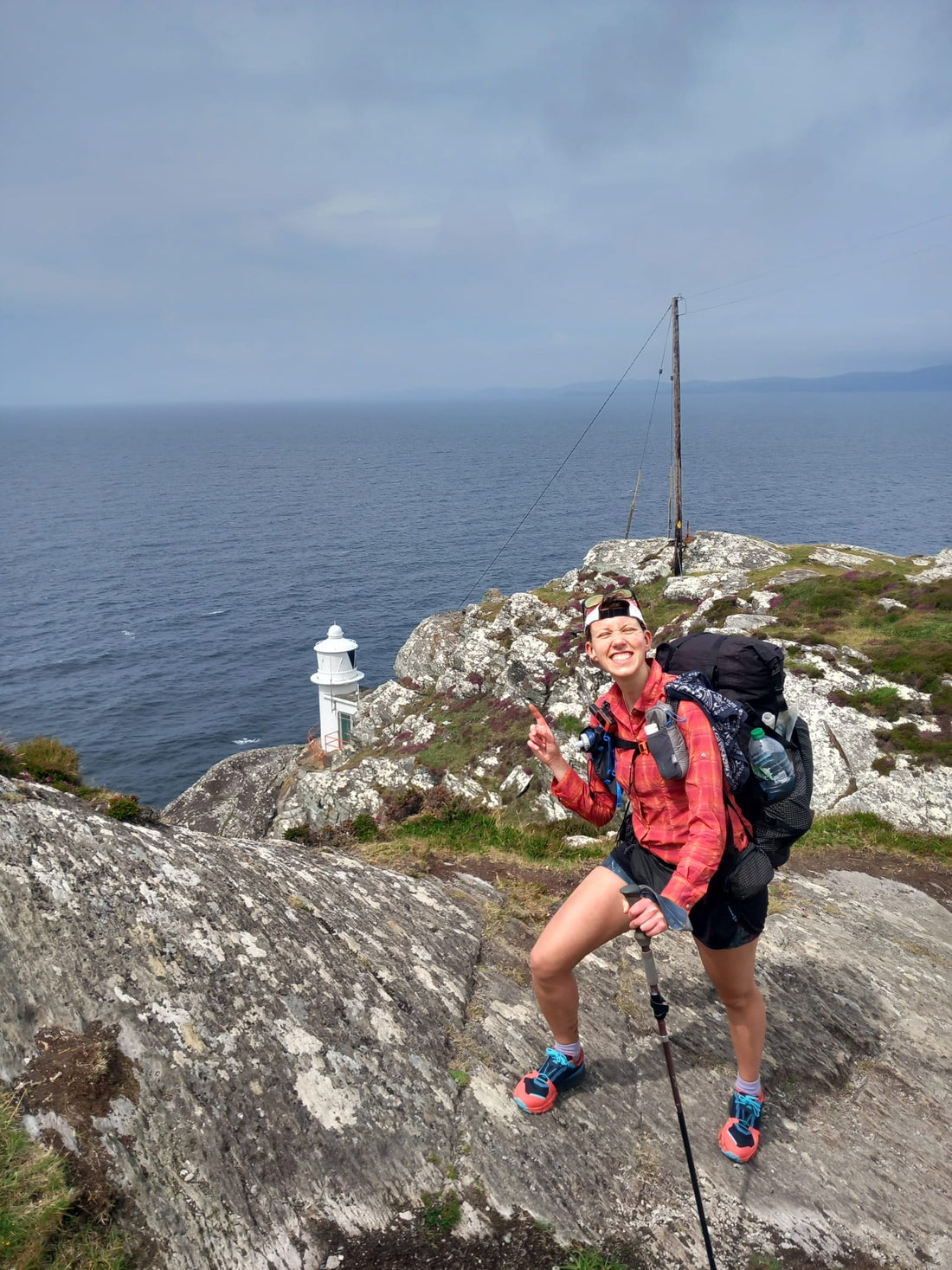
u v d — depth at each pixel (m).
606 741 4.16
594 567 31.00
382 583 114.31
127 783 57.09
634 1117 4.57
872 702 13.98
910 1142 4.83
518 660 25.97
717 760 3.74
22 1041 3.53
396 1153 3.92
